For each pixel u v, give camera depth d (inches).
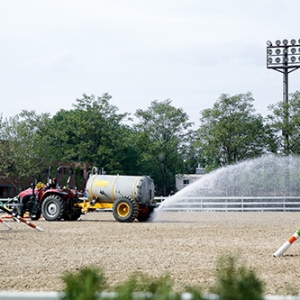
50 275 896.9
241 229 1812.3
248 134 5017.2
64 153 6166.3
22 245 1336.1
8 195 6210.6
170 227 1910.7
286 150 4877.0
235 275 378.3
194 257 1103.6
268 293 729.0
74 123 6067.9
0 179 6122.1
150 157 5821.9
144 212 2293.3
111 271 928.3
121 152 6166.3
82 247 1293.1
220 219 2519.7
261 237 1529.3
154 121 5954.7
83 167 6225.4
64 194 2297.0
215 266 976.3
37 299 411.5
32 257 1117.1
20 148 5565.9
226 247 1282.0
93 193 2278.5
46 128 6038.4
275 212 3371.1
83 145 5905.5
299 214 3073.3
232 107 5128.0
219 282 373.1
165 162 5959.6
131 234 1630.2
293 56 4013.3
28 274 907.4
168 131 5954.7
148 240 1451.8
